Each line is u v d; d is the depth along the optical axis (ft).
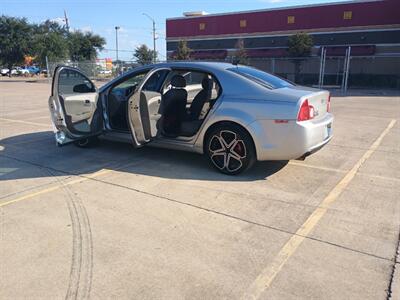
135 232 11.32
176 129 18.60
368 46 110.01
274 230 11.44
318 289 8.63
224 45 138.92
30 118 33.91
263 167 17.70
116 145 22.00
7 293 8.51
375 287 8.70
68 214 12.60
